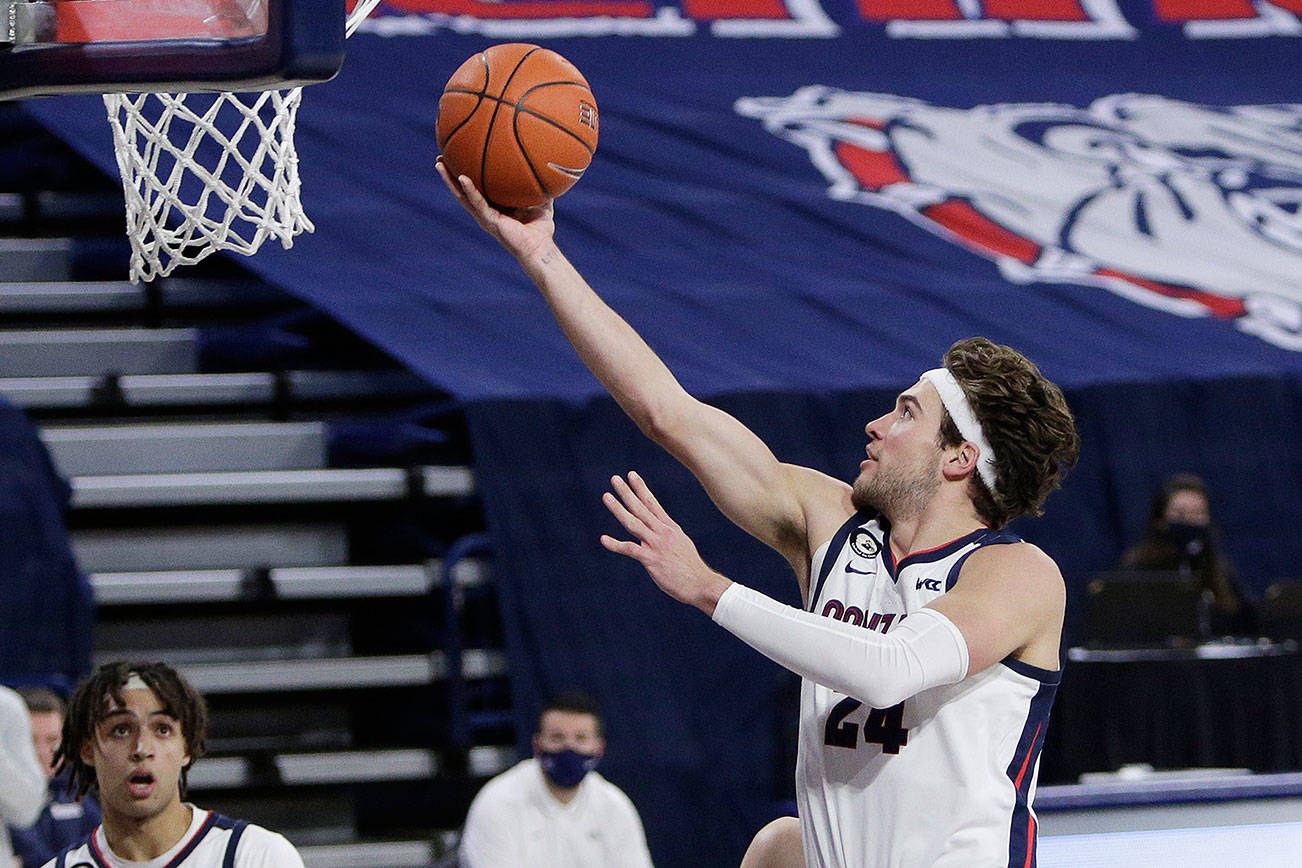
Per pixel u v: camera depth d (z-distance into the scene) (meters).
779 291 20.25
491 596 17.03
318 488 16.52
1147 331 20.41
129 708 7.85
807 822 6.21
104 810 7.94
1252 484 18.91
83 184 21.69
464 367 17.06
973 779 5.93
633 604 16.20
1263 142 26.50
